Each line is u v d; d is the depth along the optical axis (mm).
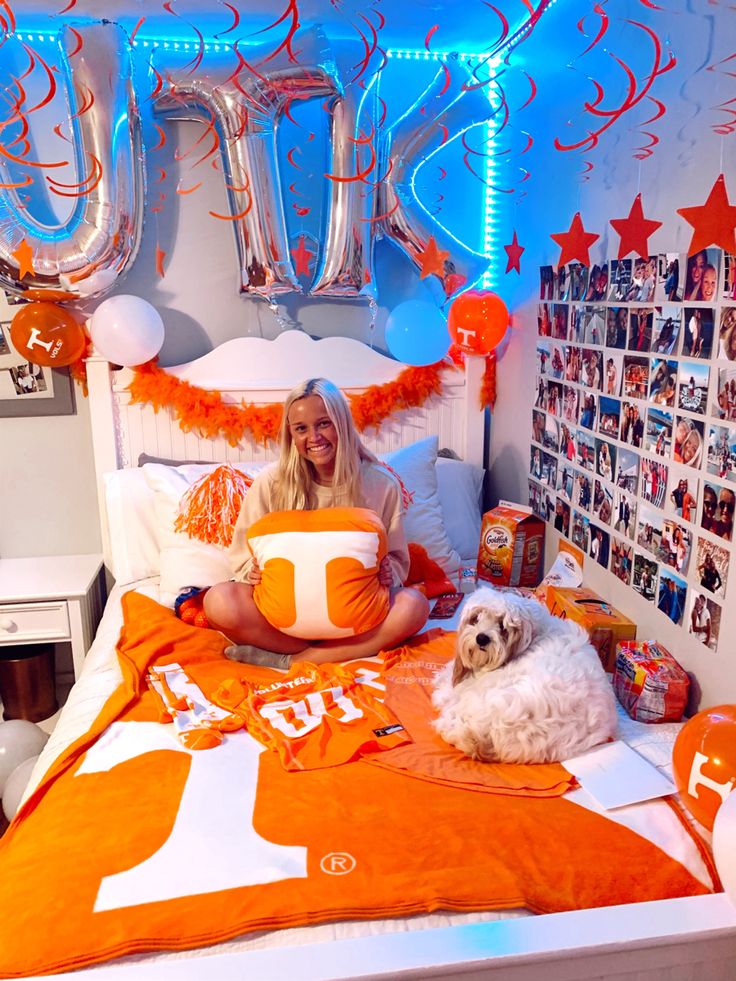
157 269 2770
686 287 1800
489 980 1088
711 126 1648
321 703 1920
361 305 3082
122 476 2795
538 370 2750
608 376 2219
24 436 3014
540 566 2723
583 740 1687
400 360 2920
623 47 2018
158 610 2420
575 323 2426
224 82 2551
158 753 1708
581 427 2412
